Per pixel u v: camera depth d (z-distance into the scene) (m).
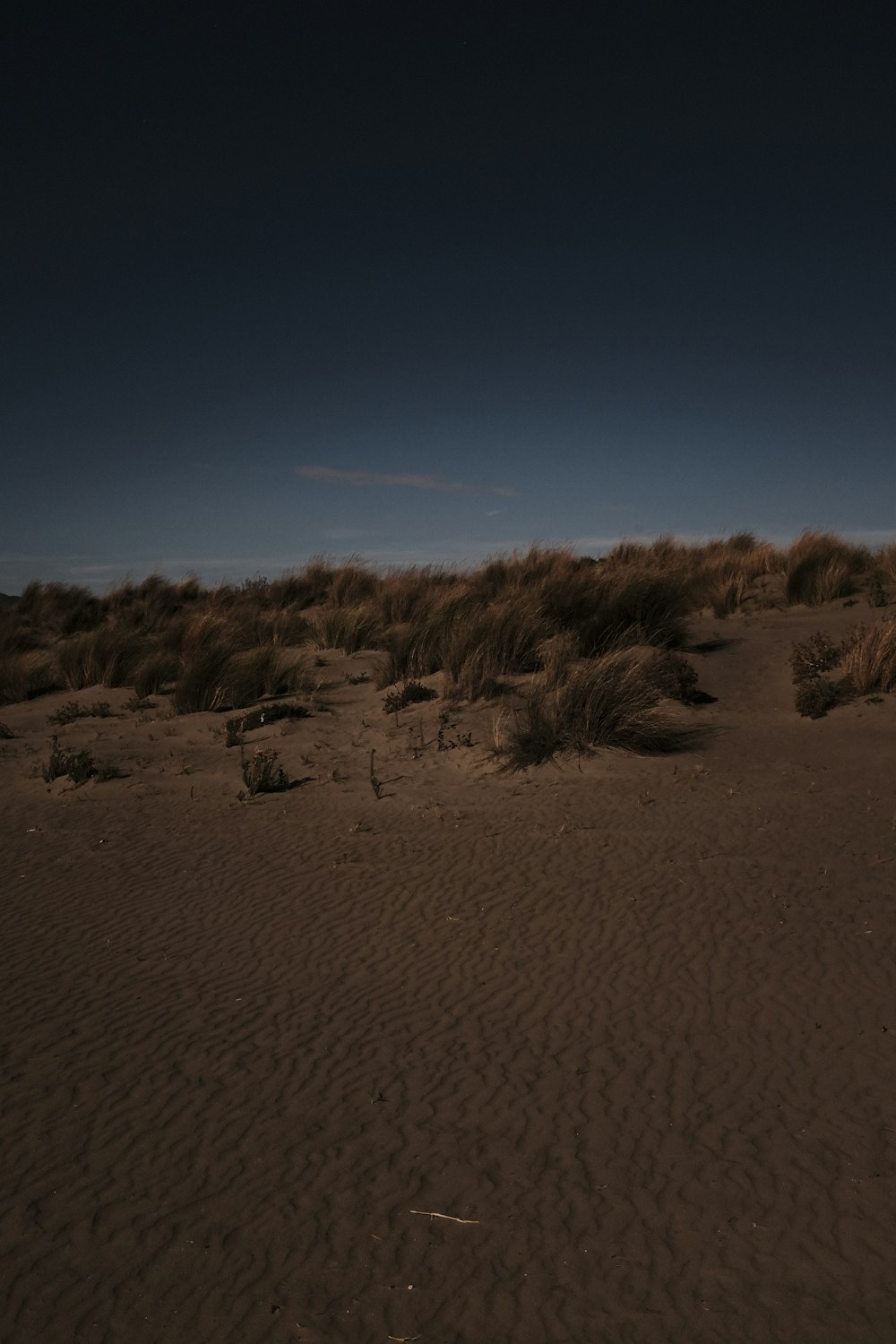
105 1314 3.27
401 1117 4.32
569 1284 3.32
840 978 5.29
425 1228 3.62
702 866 7.11
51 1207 3.81
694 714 11.77
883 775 8.88
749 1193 3.69
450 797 9.52
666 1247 3.46
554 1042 4.89
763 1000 5.13
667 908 6.43
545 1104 4.36
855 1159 3.84
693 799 8.71
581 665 12.73
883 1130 4.00
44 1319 3.26
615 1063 4.66
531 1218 3.64
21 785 10.81
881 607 16.23
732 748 10.34
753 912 6.23
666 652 12.99
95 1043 5.10
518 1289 3.31
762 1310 3.16
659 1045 4.79
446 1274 3.39
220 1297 3.33
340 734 12.02
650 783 9.32
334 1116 4.35
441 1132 4.20
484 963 5.86
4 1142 4.24
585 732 10.53
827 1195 3.65
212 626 16.77
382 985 5.67
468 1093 4.48
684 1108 4.25
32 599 25.95
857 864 6.85
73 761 11.05
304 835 8.62
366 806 9.40
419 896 7.02
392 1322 3.20
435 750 11.00
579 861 7.45
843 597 17.61
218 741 12.15
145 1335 3.18
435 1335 3.14
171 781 10.65
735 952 5.71
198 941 6.44
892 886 6.41
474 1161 3.98
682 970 5.54
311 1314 3.24
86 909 7.09
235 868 7.86
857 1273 3.28
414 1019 5.23
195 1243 3.59
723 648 14.34
